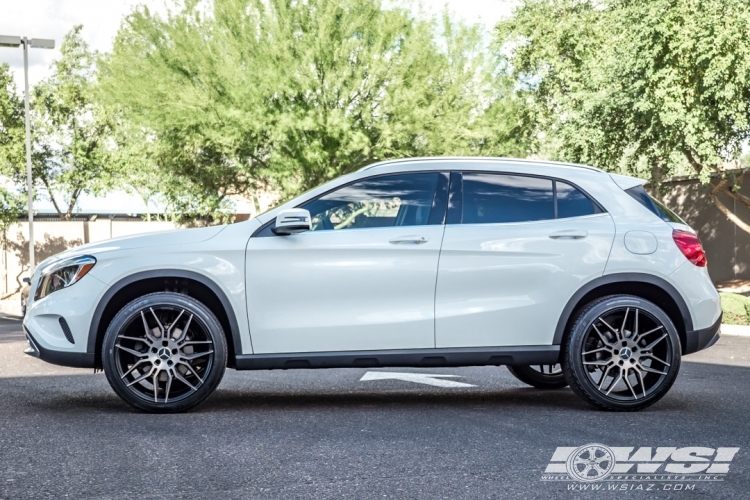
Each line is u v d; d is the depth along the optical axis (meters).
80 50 41.72
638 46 20.03
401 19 23.48
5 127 41.91
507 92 25.23
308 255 6.47
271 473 4.50
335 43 23.00
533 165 6.81
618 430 5.63
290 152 23.78
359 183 6.70
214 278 6.43
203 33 23.92
